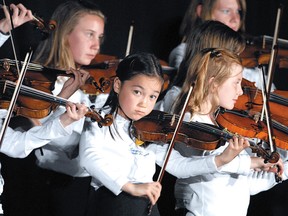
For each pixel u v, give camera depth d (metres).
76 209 9.40
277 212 11.84
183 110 8.65
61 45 10.03
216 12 11.88
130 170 8.41
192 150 9.13
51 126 8.41
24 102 8.69
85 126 8.48
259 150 8.68
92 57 10.22
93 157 8.27
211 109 9.30
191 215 9.03
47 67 9.42
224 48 9.61
